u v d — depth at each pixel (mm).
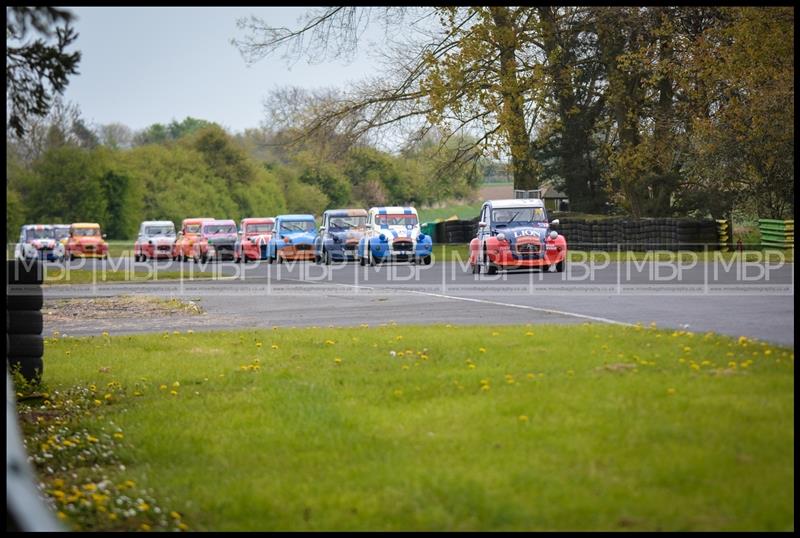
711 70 91375
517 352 27297
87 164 190000
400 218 92500
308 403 22797
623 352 25828
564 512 14047
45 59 28219
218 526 15094
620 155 103438
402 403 22016
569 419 18547
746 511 13594
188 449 20062
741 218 116062
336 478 16844
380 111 113250
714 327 31859
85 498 17000
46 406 26484
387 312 43875
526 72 105188
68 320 48688
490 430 18516
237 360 30938
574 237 97562
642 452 16203
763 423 17172
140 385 27969
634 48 101000
